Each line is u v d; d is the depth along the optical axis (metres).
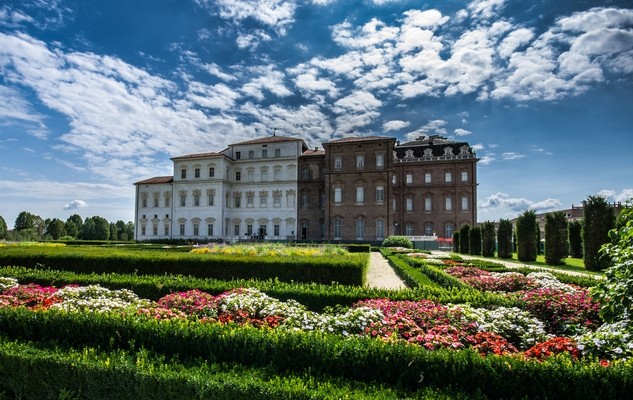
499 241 36.09
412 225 63.91
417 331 5.88
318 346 4.70
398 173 65.19
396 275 19.44
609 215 22.06
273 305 6.98
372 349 4.56
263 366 4.69
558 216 27.23
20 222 88.31
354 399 3.81
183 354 5.09
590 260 22.22
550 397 4.01
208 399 4.04
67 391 4.58
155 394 4.26
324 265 13.46
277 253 22.27
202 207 63.53
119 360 4.76
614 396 3.94
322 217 61.22
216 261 14.31
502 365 4.21
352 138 59.53
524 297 8.38
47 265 15.49
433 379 4.29
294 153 63.38
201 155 64.31
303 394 3.82
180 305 7.47
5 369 4.95
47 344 5.45
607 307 5.71
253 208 64.19
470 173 62.47
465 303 7.71
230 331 5.23
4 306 6.91
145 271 14.78
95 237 91.88
